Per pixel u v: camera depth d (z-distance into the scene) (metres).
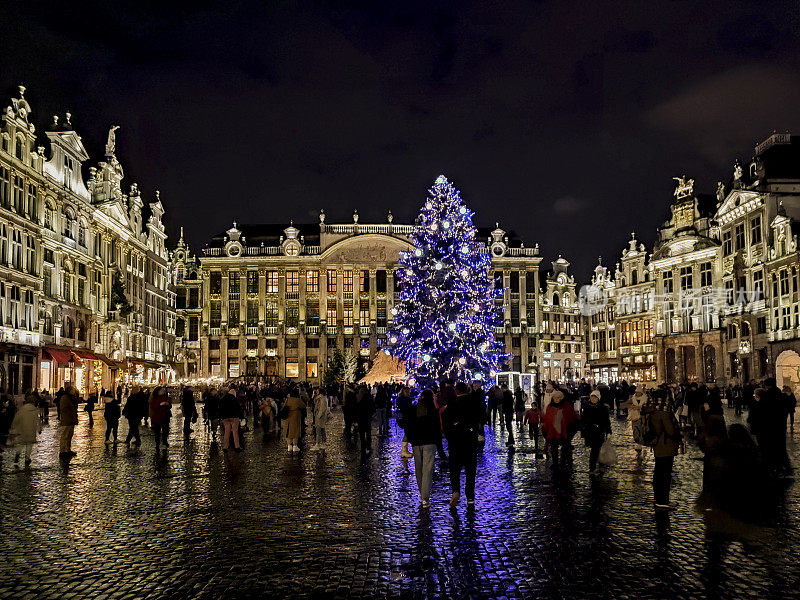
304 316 95.12
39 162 49.03
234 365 94.81
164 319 80.69
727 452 7.90
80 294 57.00
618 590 7.69
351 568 8.62
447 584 7.97
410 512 12.02
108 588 7.93
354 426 30.66
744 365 67.19
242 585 7.98
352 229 95.94
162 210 83.25
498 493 13.84
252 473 16.92
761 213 64.06
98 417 40.16
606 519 11.30
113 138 65.31
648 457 19.86
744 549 9.32
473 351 39.44
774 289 61.06
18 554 9.41
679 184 79.69
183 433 27.50
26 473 16.98
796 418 33.34
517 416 30.95
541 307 102.88
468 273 40.53
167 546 9.78
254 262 95.62
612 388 44.41
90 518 11.67
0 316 43.19
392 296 95.38
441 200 40.88
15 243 45.44
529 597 7.52
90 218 58.66
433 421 12.54
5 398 23.38
